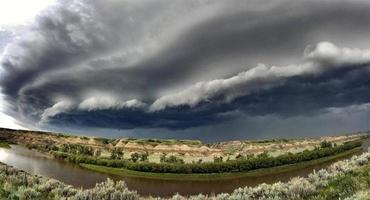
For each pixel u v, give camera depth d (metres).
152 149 134.75
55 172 86.56
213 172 86.19
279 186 29.80
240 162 87.06
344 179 25.69
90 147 138.50
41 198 27.44
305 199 24.70
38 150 132.62
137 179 82.88
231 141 137.88
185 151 130.88
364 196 17.23
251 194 30.31
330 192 22.58
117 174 89.81
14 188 28.81
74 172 89.19
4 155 113.31
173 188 71.38
